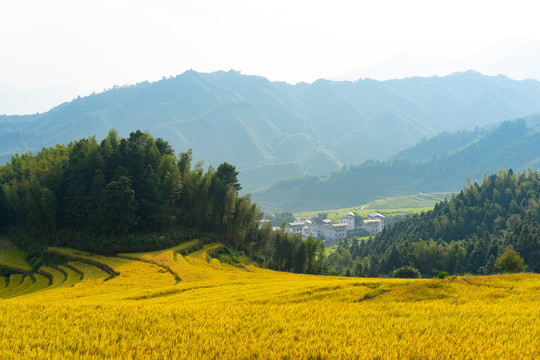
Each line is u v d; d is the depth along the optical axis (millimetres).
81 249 88688
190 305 33250
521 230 129625
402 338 21750
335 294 36188
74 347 20781
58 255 85938
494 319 25031
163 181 101062
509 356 18469
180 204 112438
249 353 19406
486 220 172875
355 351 19234
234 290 45094
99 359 18891
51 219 94688
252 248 119938
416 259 142500
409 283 38250
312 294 36500
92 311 29453
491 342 20547
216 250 97875
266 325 24969
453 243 144250
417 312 27078
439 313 26766
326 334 22625
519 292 32875
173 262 75750
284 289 41875
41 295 50219
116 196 89750
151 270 69625
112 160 102625
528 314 26000
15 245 103125
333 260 129125
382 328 23484
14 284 75750
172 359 18750
